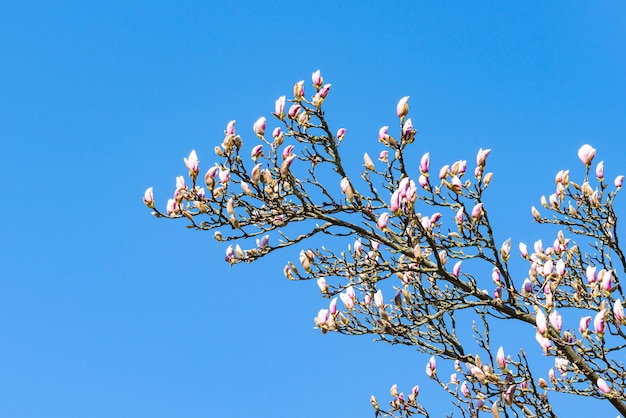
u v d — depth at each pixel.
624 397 5.23
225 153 5.46
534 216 7.29
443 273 6.00
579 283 6.74
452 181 6.03
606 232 6.90
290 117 5.98
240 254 6.05
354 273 6.16
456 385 7.04
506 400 5.37
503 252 6.02
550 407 5.68
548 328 5.55
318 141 6.05
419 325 6.16
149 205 5.57
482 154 5.96
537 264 6.69
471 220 6.01
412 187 5.38
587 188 6.88
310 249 6.20
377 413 7.35
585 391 5.62
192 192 5.45
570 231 7.15
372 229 5.88
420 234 5.79
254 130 5.71
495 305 6.09
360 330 6.32
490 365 6.38
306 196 5.77
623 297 6.71
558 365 6.11
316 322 6.30
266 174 5.50
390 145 5.97
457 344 6.52
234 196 5.57
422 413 7.23
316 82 6.01
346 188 5.75
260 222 5.66
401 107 5.88
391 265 6.02
